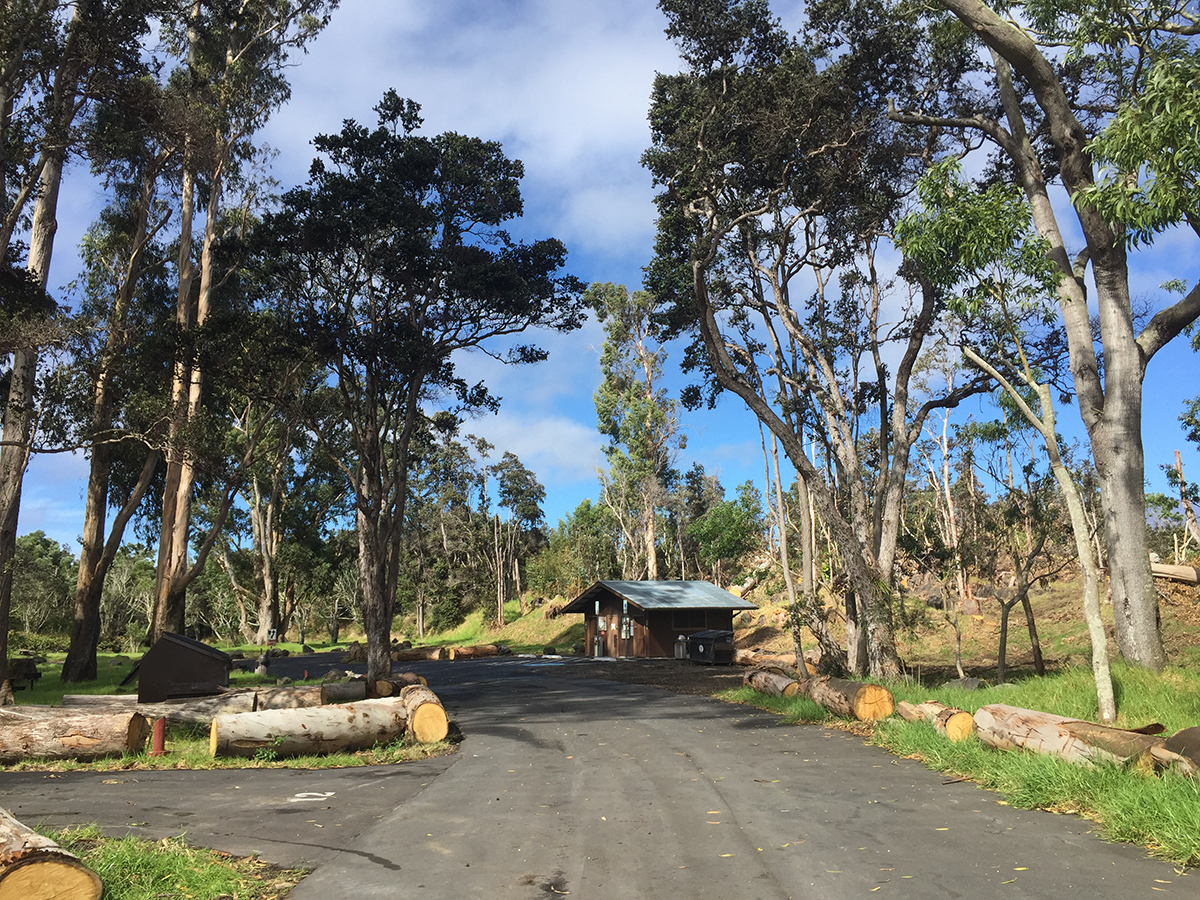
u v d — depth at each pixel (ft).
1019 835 21.13
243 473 97.14
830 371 70.90
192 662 57.16
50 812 25.04
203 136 88.63
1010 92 48.44
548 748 38.99
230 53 103.65
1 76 67.51
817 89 60.03
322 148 75.56
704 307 64.75
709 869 19.11
